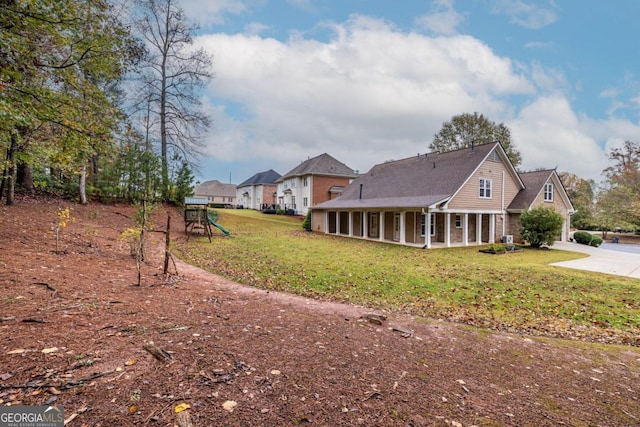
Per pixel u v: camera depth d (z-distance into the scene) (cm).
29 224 1020
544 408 280
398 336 444
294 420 222
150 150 2227
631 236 3456
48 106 602
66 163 793
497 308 675
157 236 1585
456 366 357
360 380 292
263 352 328
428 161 2266
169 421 203
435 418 243
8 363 252
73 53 669
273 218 3338
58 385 230
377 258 1283
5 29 553
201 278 766
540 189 2027
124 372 258
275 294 668
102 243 1001
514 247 1678
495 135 3594
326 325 456
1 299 398
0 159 962
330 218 2591
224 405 229
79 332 327
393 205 1823
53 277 529
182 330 363
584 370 384
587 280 916
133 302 458
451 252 1530
